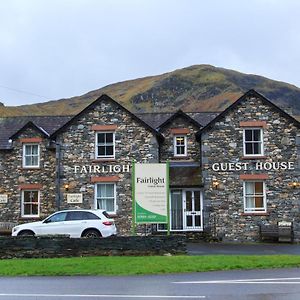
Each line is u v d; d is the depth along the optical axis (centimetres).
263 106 3450
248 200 3391
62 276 1675
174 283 1481
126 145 3491
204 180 3403
